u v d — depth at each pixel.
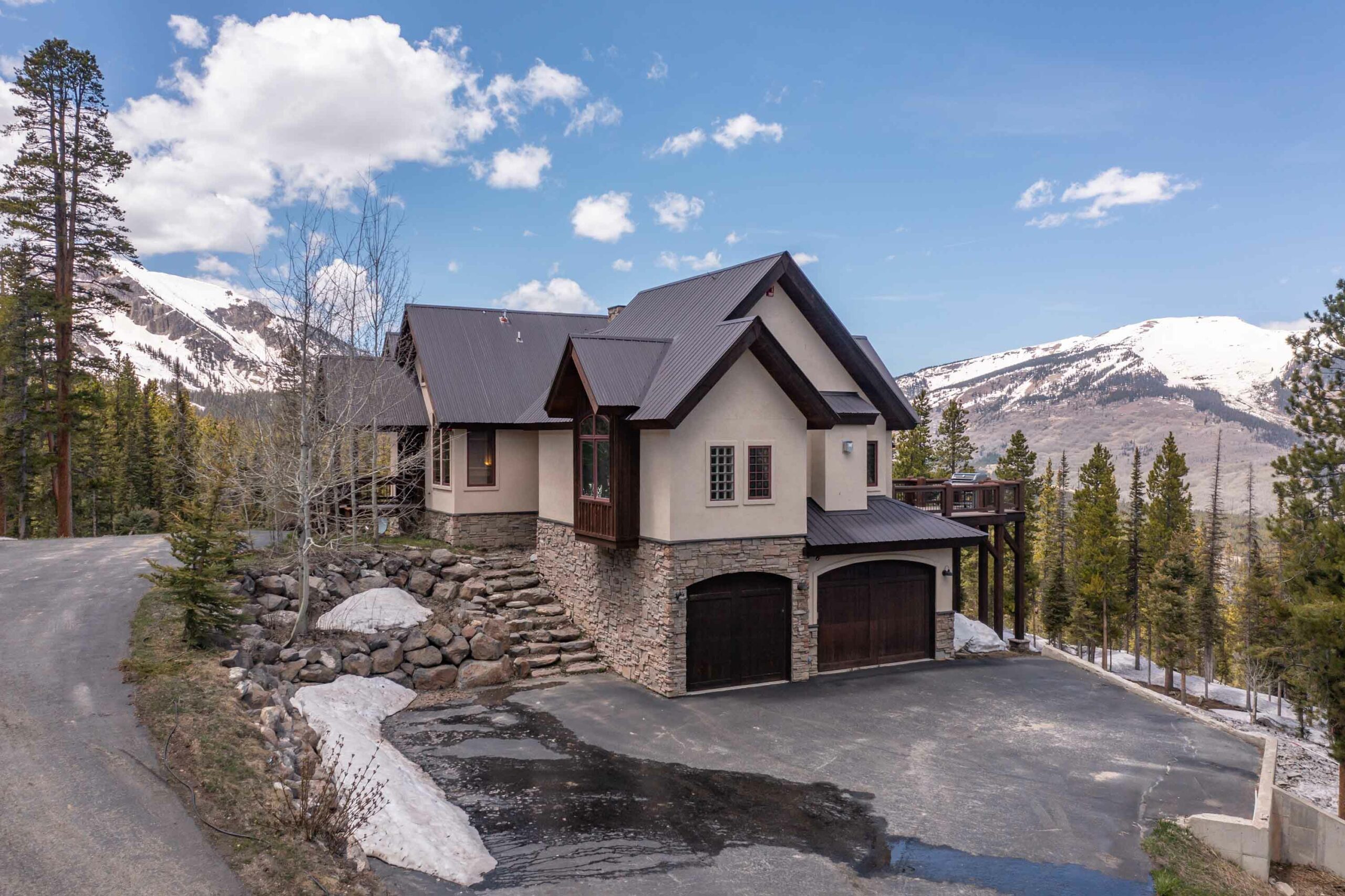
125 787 9.81
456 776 13.48
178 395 39.50
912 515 22.56
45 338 34.06
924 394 56.75
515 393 27.02
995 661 22.27
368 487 25.48
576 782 13.39
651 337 20.80
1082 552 56.12
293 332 21.28
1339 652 18.98
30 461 34.03
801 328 22.45
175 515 16.56
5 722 11.26
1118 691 19.56
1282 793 15.05
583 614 21.45
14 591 17.66
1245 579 54.62
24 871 8.12
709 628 18.62
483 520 26.30
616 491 18.66
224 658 14.59
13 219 32.53
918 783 13.79
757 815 12.39
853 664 20.83
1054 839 11.96
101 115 34.41
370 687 16.86
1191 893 10.66
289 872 8.69
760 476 18.97
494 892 9.78
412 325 27.67
